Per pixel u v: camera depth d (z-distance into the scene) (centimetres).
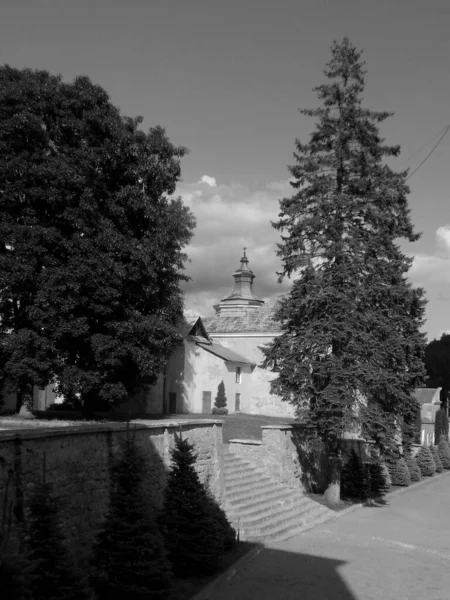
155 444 1580
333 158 2472
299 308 2436
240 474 2255
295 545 1770
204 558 1336
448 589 1423
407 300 2573
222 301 5850
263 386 4412
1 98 2228
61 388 2405
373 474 2983
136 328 2459
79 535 1223
